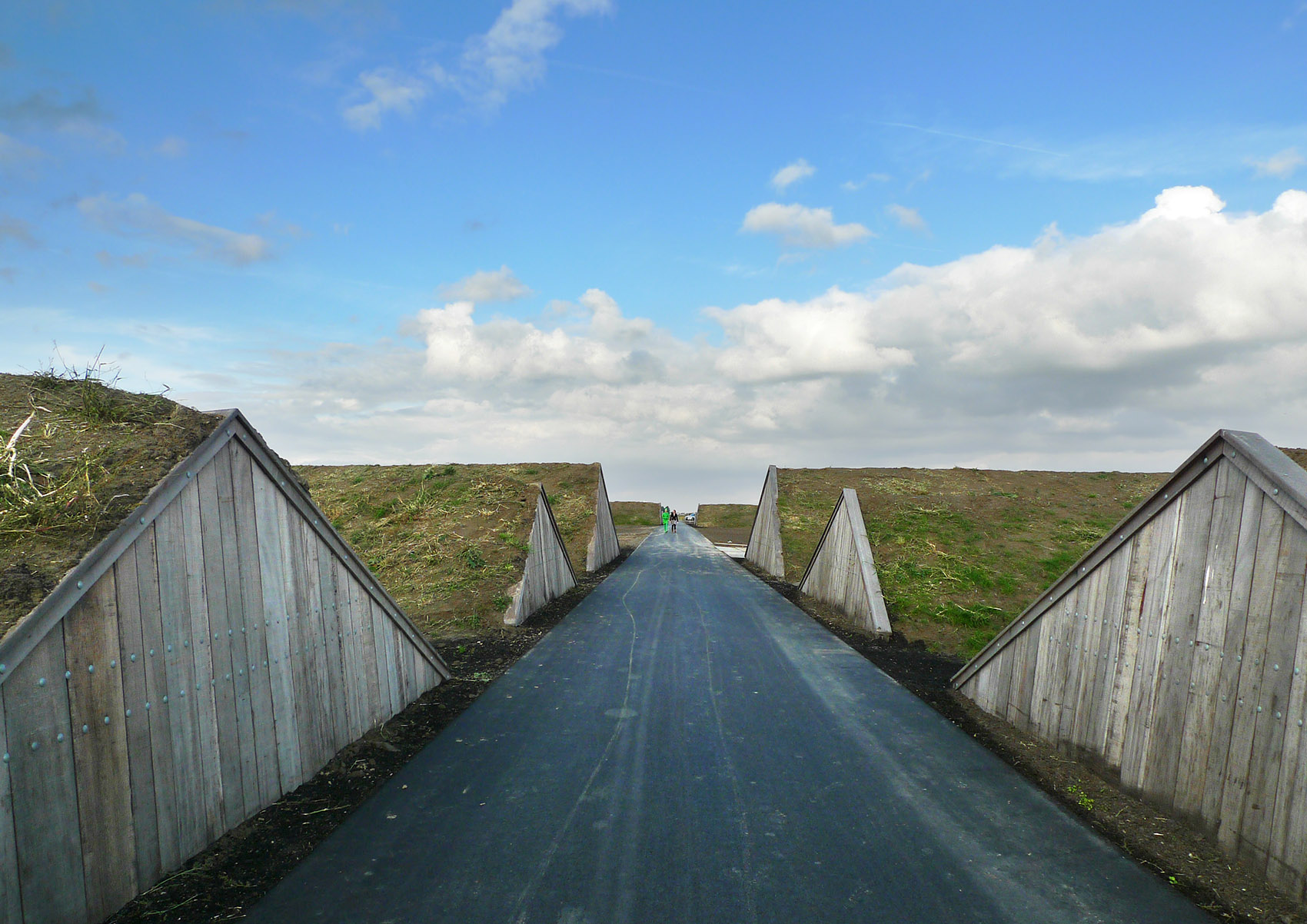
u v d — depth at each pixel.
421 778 4.86
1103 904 3.39
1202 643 4.17
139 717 3.35
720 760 5.25
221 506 4.06
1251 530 3.89
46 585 2.98
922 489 19.42
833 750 5.48
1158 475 20.03
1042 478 20.44
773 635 10.03
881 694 7.07
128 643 3.30
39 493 3.49
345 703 5.36
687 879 3.57
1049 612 5.72
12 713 2.70
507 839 3.98
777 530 18.70
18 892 2.68
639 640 9.55
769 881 3.57
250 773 4.18
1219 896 3.47
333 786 4.70
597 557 19.78
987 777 4.97
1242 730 3.82
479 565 11.96
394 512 15.53
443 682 7.35
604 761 5.22
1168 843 4.00
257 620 4.32
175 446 4.03
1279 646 3.65
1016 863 3.77
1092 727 5.11
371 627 5.87
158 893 3.31
